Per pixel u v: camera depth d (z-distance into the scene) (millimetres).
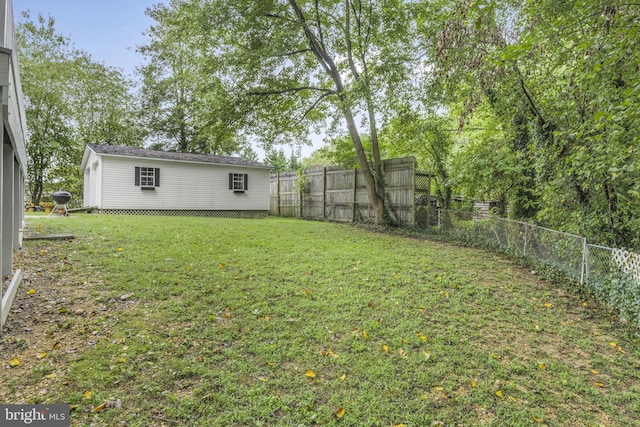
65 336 3127
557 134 5168
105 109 21516
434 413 2451
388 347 3305
